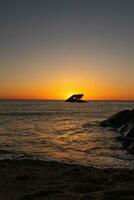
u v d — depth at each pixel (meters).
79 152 18.58
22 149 19.56
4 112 74.94
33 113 72.06
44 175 12.70
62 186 10.95
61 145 21.38
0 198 9.59
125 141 22.41
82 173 13.02
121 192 10.05
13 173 13.02
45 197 9.65
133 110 35.00
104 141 23.33
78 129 33.06
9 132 29.44
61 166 14.48
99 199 9.40
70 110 94.31
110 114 69.44
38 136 26.61
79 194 9.95
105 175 12.66
